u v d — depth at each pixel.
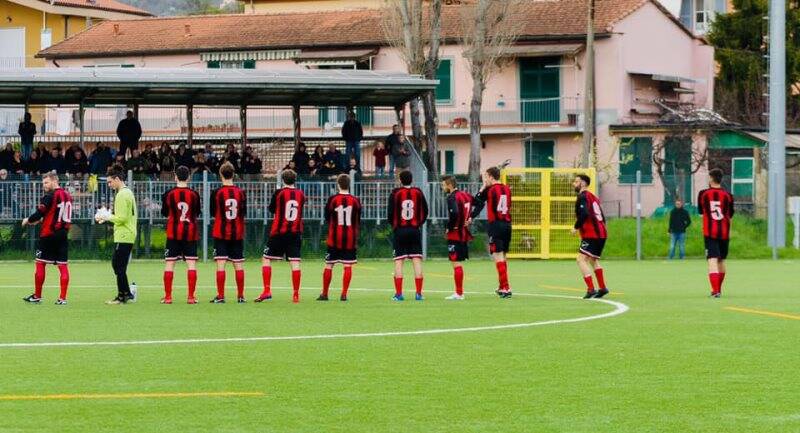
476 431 27.72
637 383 33.97
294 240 60.44
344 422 28.61
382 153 115.38
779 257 115.06
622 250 116.31
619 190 150.38
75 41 172.12
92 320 50.41
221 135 157.88
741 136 148.12
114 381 34.00
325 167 110.56
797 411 30.11
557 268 96.00
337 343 42.44
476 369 36.41
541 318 51.16
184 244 59.09
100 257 100.25
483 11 134.38
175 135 155.75
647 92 159.75
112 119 161.25
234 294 66.12
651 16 160.50
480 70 134.75
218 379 34.44
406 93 112.56
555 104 155.88
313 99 115.88
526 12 147.62
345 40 160.00
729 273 88.44
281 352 40.03
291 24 166.25
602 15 155.88
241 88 105.75
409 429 27.91
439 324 48.81
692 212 127.50
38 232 99.44
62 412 29.55
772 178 115.06
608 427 28.20
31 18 185.88
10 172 105.31
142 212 100.94
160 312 54.19
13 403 30.66
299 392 32.41
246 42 163.75
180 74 105.62
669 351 40.38
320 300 61.19
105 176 100.94
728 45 181.25
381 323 49.19
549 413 29.78
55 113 161.62
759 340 43.34
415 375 35.25
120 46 169.00
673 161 146.50
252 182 103.44
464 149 160.12
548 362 37.84
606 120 154.75
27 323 49.12
